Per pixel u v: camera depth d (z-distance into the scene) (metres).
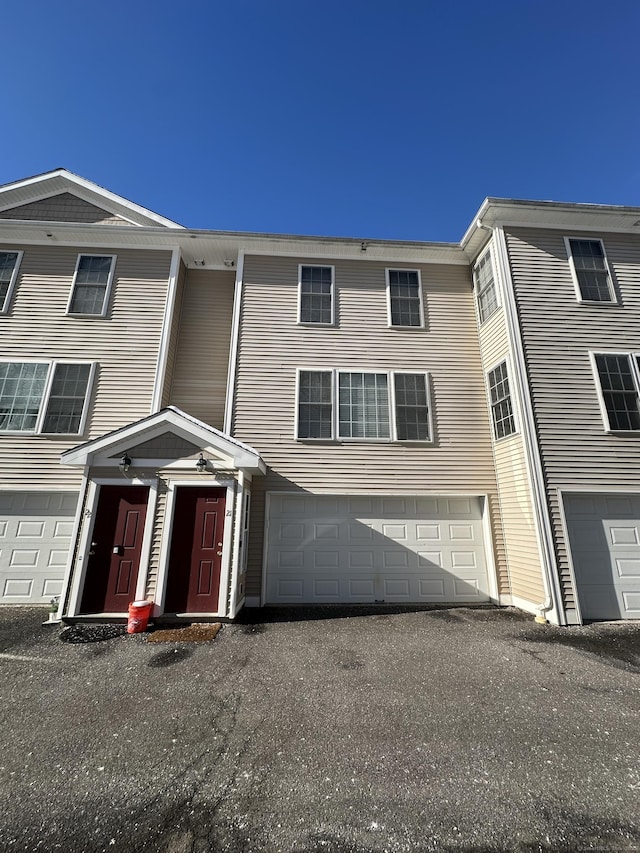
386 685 4.03
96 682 4.07
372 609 7.08
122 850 2.09
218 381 9.08
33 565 7.24
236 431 7.98
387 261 9.31
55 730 3.21
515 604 7.32
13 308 8.36
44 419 7.80
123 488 6.40
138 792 2.52
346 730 3.21
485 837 2.18
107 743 3.03
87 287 8.67
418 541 7.86
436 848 2.11
